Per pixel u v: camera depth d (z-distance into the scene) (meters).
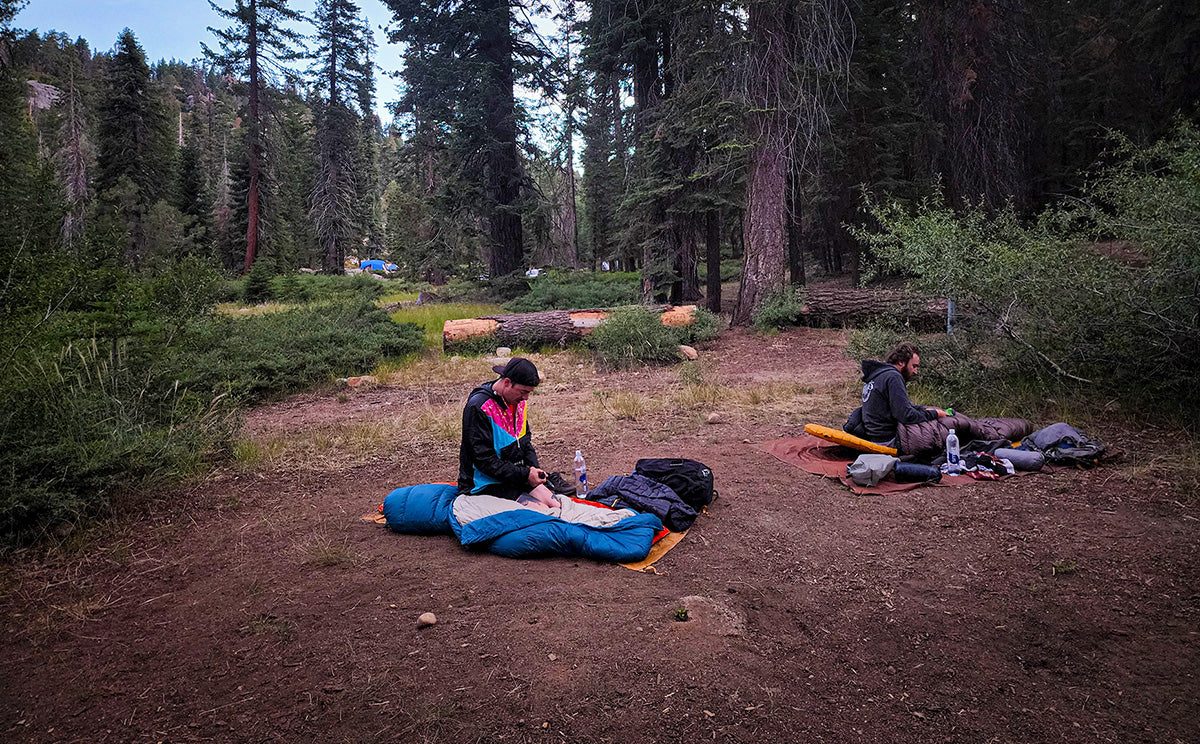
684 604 2.89
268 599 3.14
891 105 17.20
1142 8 17.33
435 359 11.42
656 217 16.14
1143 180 5.88
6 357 4.63
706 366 10.18
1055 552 3.42
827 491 4.53
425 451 5.97
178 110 80.31
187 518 4.30
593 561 3.45
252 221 33.91
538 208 19.22
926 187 17.02
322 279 28.11
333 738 2.14
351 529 4.04
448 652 2.60
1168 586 3.01
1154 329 5.45
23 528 3.88
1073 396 6.01
